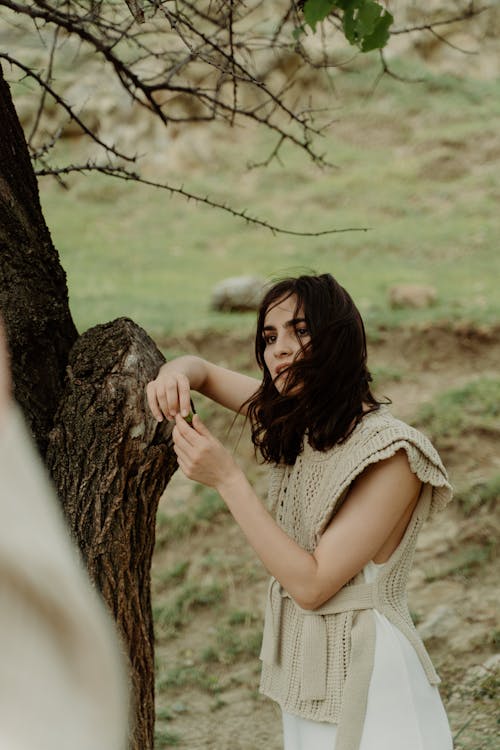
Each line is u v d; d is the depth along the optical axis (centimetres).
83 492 198
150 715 218
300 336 199
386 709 184
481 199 1328
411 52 1692
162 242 1290
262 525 183
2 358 47
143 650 212
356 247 1191
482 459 519
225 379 224
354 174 1452
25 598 43
